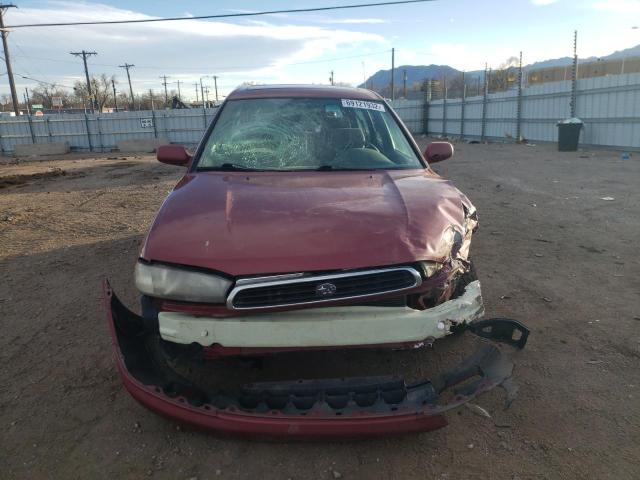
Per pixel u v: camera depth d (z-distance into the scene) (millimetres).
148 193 10727
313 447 2473
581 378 3041
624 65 22922
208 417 2176
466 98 28453
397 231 2416
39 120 31547
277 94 4023
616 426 2611
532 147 20359
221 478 2287
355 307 2295
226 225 2447
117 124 31453
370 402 2213
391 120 4004
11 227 7496
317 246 2299
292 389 2277
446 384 2404
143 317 2488
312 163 3428
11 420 2736
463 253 2643
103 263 5488
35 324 3951
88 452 2475
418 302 2408
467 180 11367
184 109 31125
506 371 2441
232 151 3492
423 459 2387
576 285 4539
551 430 2584
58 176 15523
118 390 3002
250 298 2246
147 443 2527
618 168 12539
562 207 7957
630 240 5980
